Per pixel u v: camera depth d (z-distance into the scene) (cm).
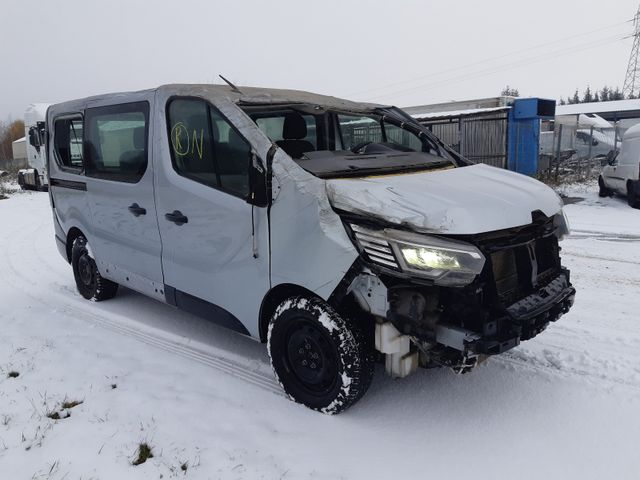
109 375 399
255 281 361
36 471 285
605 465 291
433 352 311
